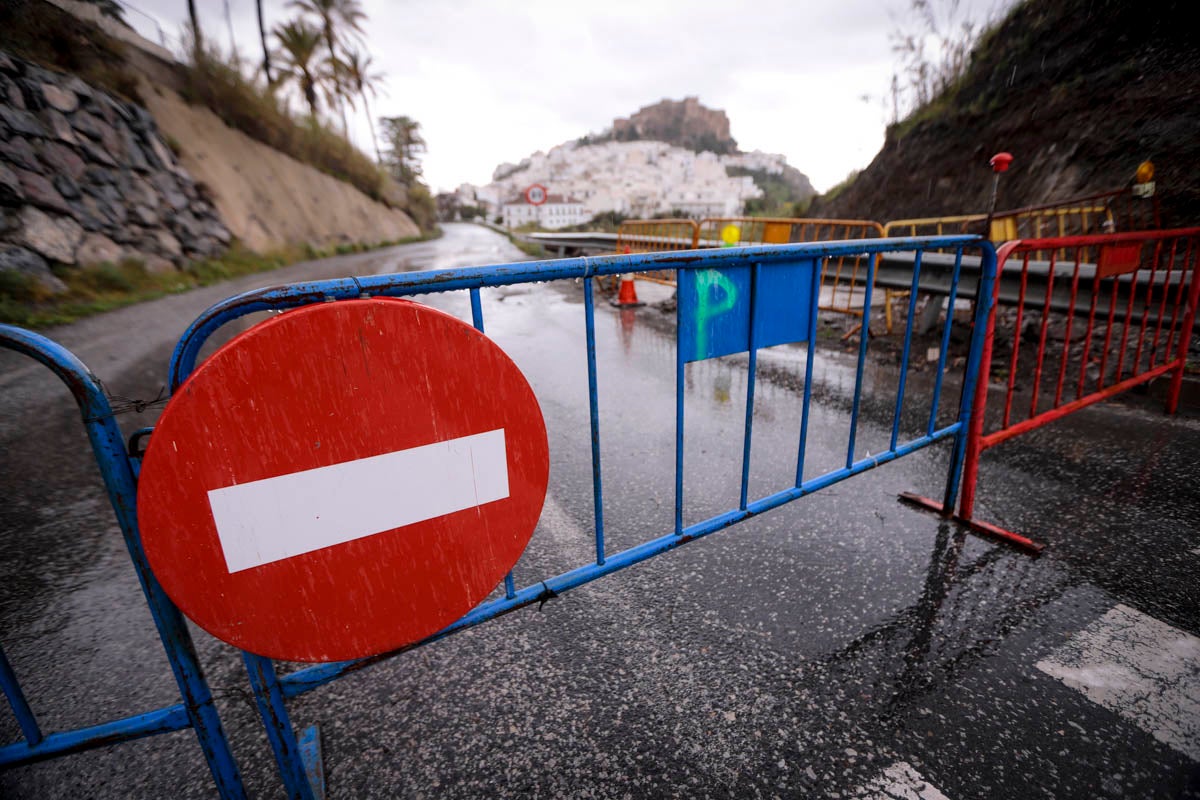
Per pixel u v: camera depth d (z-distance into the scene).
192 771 1.56
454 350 1.07
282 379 0.93
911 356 5.18
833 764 1.48
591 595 2.19
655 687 1.75
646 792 1.42
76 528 2.84
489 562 1.26
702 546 2.48
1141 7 7.43
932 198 9.90
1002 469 3.06
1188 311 3.51
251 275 15.07
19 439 3.94
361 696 1.77
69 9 14.44
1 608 2.26
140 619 2.19
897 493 2.88
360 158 36.16
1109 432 3.42
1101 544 2.38
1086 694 1.66
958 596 2.10
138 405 0.97
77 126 12.12
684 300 1.61
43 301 8.88
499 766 1.52
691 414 4.15
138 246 12.62
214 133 20.52
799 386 4.68
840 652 1.85
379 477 1.07
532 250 20.64
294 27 38.16
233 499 0.95
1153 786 1.39
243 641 1.03
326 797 1.45
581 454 3.54
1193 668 1.74
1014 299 4.66
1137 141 6.61
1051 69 8.48
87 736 1.10
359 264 18.33
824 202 14.03
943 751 1.50
